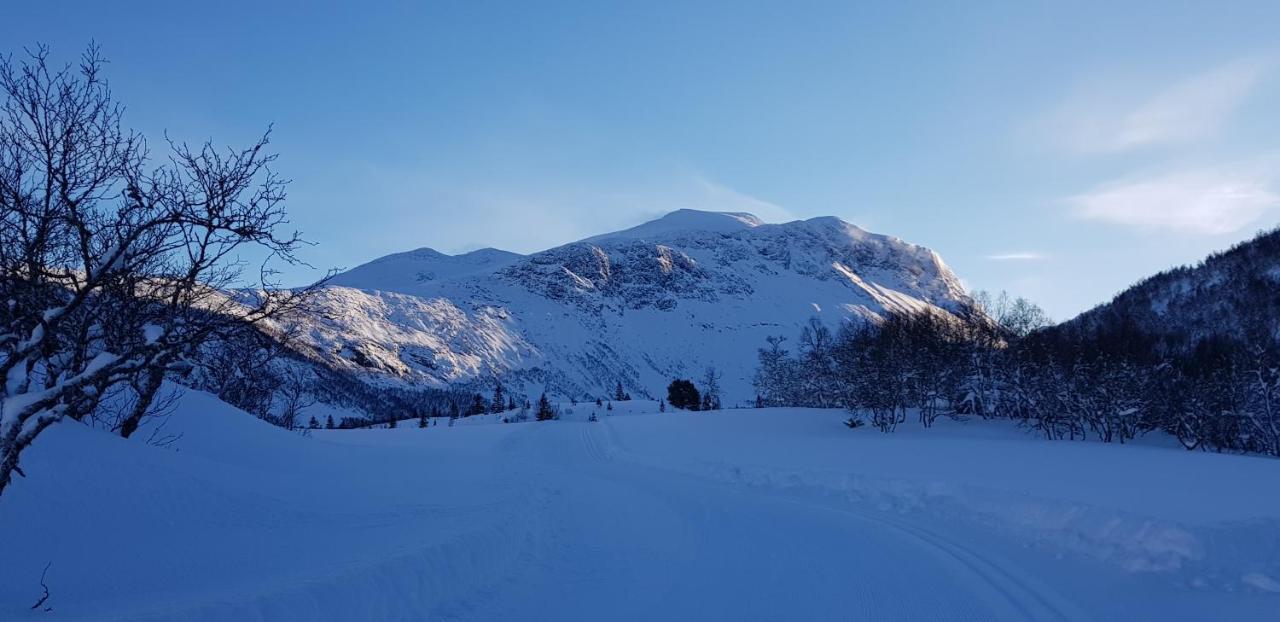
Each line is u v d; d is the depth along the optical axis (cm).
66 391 598
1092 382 4625
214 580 691
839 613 759
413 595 747
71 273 654
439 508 1320
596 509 1617
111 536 778
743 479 2203
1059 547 1034
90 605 578
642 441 3934
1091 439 4691
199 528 889
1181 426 4325
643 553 1104
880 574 925
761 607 790
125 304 847
